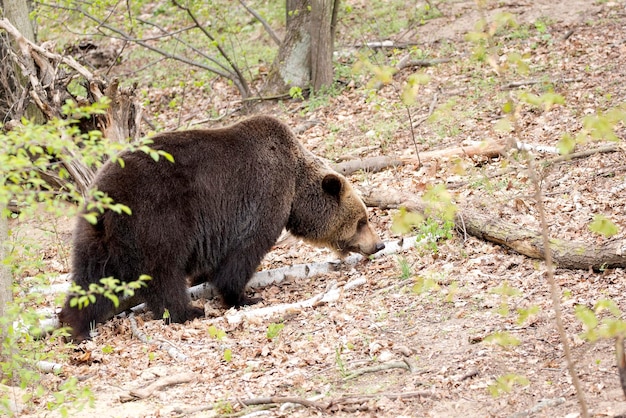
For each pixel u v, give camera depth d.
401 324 11.59
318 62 23.23
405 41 25.47
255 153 13.12
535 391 9.05
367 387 9.85
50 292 13.57
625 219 13.21
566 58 21.66
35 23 23.83
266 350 11.21
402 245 14.33
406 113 20.47
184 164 12.49
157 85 27.19
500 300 11.60
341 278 13.81
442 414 8.88
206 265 13.07
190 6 24.73
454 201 14.04
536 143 16.98
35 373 9.98
